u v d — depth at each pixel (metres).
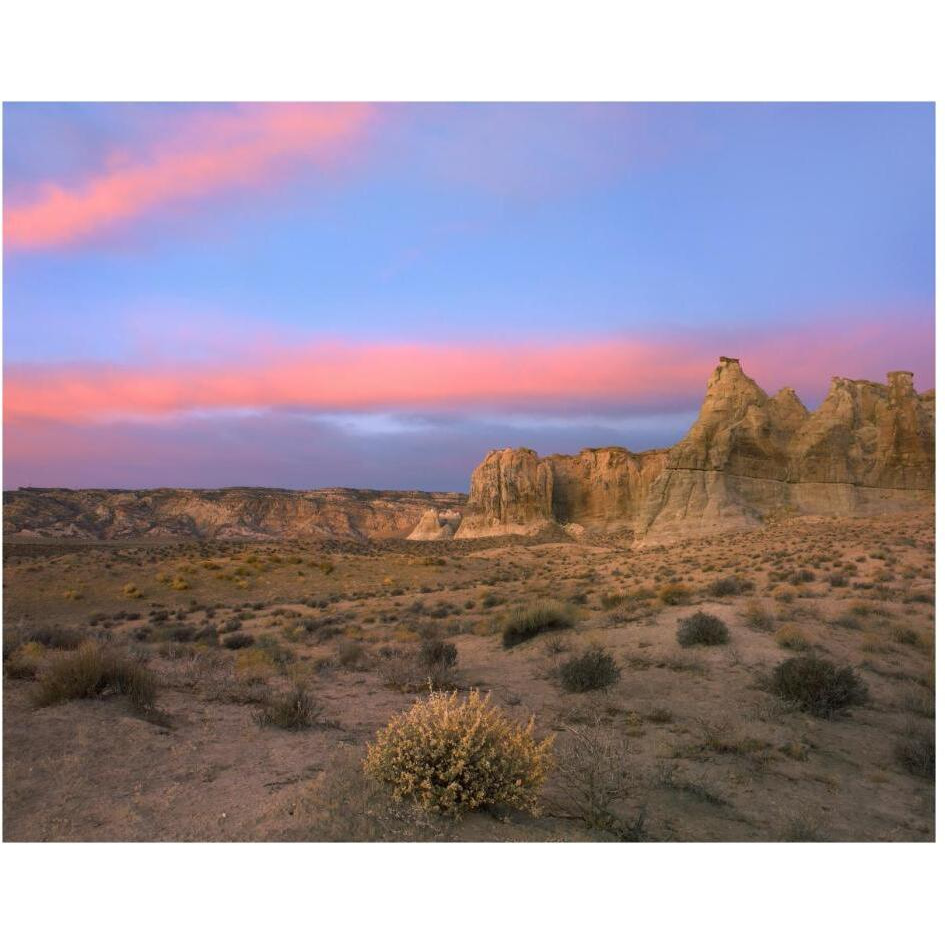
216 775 6.63
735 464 89.25
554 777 7.39
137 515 182.00
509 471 150.12
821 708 10.69
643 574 44.50
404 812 5.52
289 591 52.44
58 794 5.90
